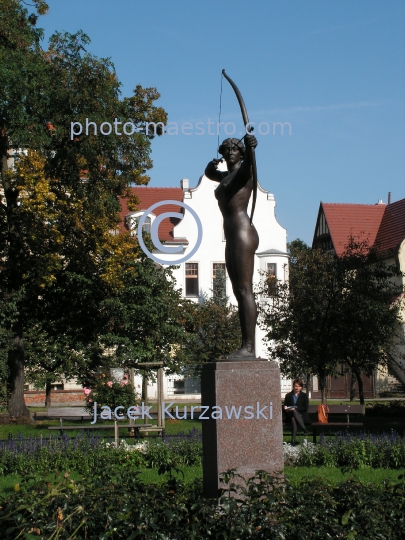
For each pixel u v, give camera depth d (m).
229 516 5.56
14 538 5.40
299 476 10.96
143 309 24.11
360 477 11.00
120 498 5.90
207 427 7.29
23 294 23.58
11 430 18.98
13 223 24.12
